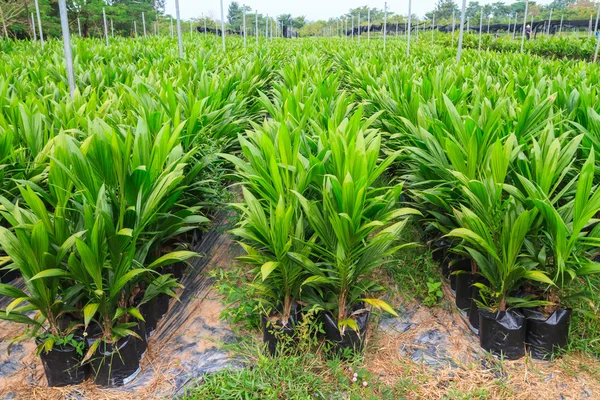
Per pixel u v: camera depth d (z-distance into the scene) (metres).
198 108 3.79
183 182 3.45
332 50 14.97
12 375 2.63
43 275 2.16
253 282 2.80
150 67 7.51
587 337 2.79
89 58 8.78
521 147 2.83
